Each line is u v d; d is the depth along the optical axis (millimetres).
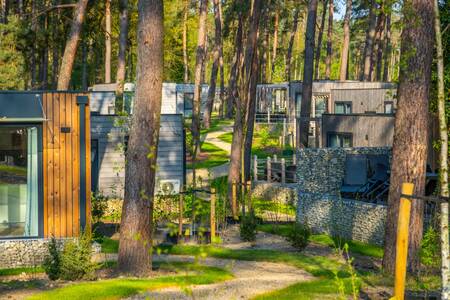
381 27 56594
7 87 38469
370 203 19812
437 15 11344
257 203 27812
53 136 17375
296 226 18703
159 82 15297
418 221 14398
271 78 65875
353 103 37750
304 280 14188
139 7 15219
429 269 15031
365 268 15773
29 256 16922
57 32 44750
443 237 10883
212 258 17031
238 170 25891
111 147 27188
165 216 22953
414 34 14016
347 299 12406
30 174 17328
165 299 12211
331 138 29922
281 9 65438
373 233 19297
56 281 14055
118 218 23797
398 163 14461
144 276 14875
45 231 17359
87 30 48094
